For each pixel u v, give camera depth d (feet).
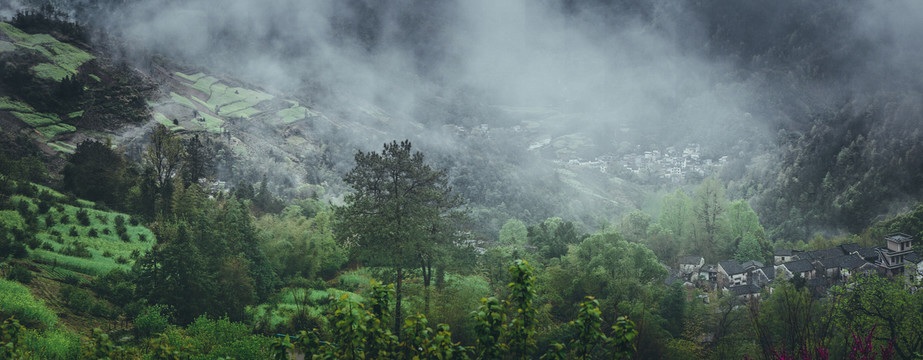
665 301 204.33
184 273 153.79
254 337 131.34
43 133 507.71
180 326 148.77
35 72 572.92
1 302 122.11
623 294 207.31
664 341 172.65
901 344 126.93
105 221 246.47
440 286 176.86
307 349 54.85
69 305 146.20
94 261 190.08
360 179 163.43
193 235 173.99
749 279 317.22
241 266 174.91
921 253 325.42
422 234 163.73
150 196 280.10
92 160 296.51
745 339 180.04
